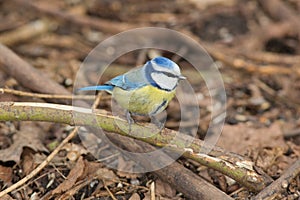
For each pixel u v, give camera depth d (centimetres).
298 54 1138
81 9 1251
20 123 850
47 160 723
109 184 730
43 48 1137
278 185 666
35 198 707
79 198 707
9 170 751
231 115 922
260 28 1201
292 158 795
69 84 983
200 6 1288
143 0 1309
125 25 1181
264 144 821
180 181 681
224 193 658
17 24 1198
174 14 1264
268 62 1088
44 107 654
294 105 969
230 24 1223
